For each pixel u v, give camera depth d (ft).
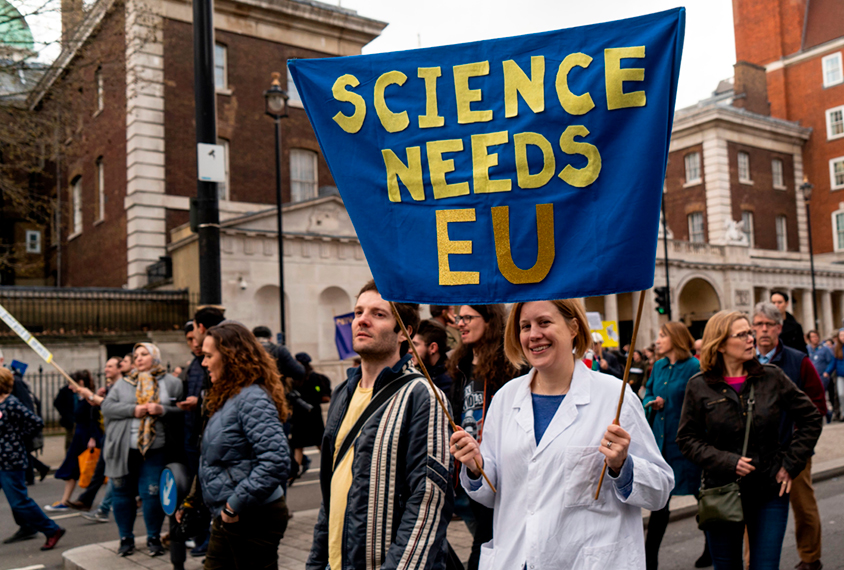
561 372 8.14
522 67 8.00
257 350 12.44
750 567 12.67
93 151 87.15
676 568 17.98
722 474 12.57
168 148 78.84
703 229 126.52
